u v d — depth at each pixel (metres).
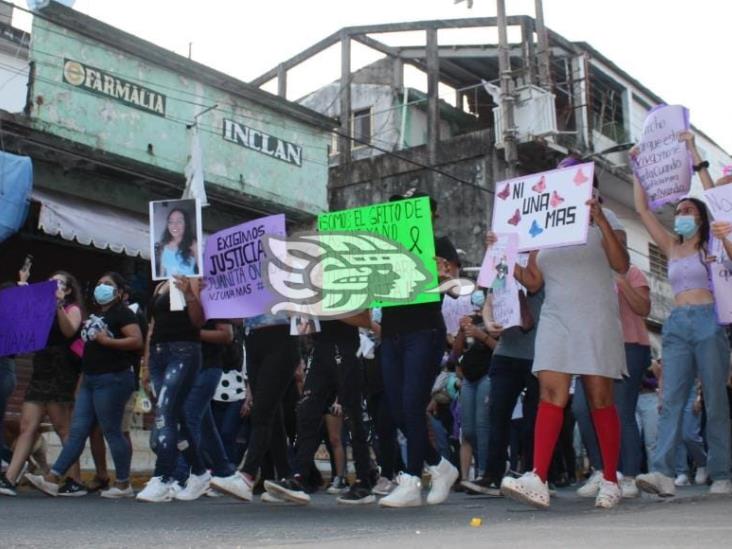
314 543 2.60
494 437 5.98
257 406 5.06
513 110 18.17
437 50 20.61
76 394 6.47
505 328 5.69
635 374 5.48
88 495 6.35
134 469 9.43
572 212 4.21
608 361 4.13
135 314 6.39
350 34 21.19
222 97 13.16
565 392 4.17
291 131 14.28
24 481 7.02
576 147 19.33
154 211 5.21
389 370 4.84
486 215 19.00
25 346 6.11
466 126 23.53
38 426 6.30
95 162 11.18
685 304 5.09
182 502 5.42
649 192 5.30
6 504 5.12
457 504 4.97
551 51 20.47
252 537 3.02
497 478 5.98
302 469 5.09
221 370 5.77
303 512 4.43
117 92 11.72
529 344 5.91
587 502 5.12
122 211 11.70
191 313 5.18
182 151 12.48
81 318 6.55
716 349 4.98
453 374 8.45
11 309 6.23
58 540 2.92
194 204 5.20
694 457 8.07
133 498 5.99
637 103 23.23
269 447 5.48
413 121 22.25
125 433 6.90
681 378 5.04
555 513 4.00
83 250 11.50
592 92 22.16
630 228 23.45
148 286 12.02
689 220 5.04
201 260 5.13
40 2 10.81
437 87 20.42
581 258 4.21
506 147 17.92
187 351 5.25
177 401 5.28
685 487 7.78
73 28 11.23
